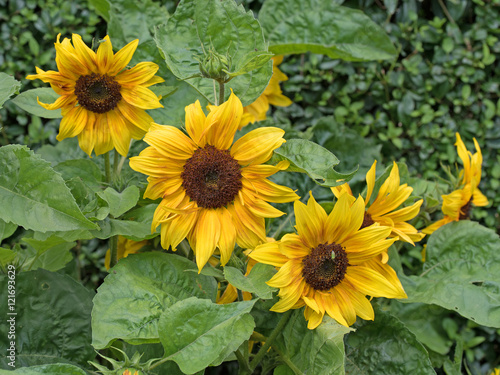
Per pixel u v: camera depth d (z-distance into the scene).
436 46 1.25
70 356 0.89
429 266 0.99
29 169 0.76
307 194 1.05
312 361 0.80
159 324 0.75
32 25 1.25
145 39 1.03
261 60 0.78
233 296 0.88
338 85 1.28
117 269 0.84
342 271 0.79
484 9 1.23
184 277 0.86
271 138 0.78
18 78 1.24
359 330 0.92
